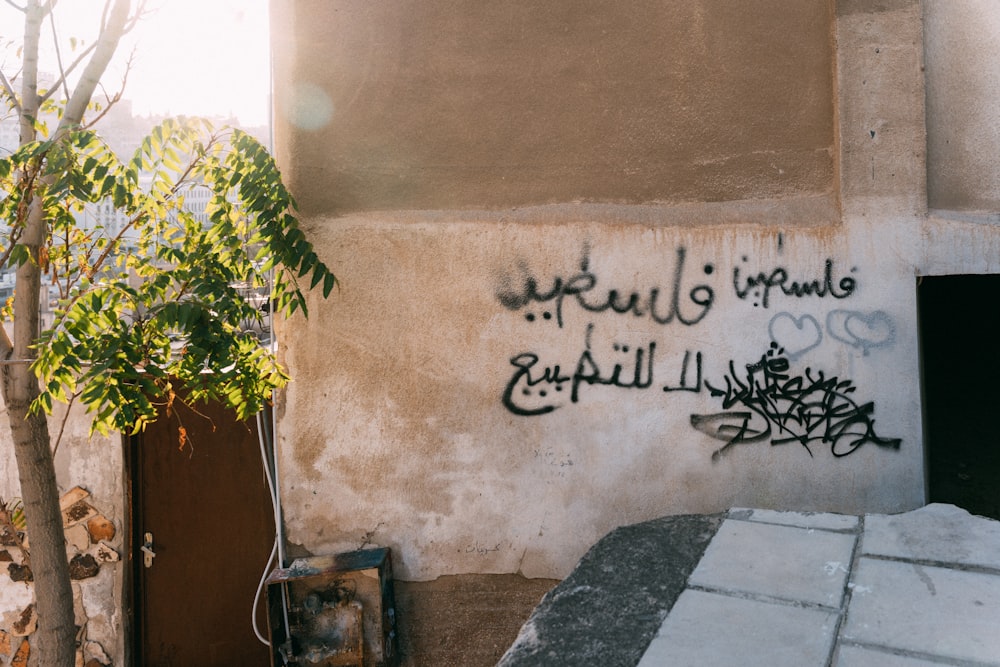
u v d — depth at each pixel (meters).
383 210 3.29
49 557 3.07
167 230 3.31
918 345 3.07
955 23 3.12
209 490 4.12
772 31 3.17
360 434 3.30
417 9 3.27
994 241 3.00
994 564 2.18
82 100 2.98
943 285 4.48
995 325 4.48
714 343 3.18
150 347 3.00
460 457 3.27
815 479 3.14
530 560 3.26
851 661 1.76
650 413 3.21
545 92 3.25
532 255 3.24
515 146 3.26
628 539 2.54
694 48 3.20
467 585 3.28
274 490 3.43
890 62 3.08
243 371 3.17
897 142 3.07
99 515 3.97
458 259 3.26
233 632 4.12
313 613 3.17
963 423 4.39
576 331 3.23
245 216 3.28
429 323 3.27
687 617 2.02
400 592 3.31
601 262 3.22
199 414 4.11
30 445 3.03
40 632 3.08
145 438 4.11
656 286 3.21
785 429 3.15
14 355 3.01
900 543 2.36
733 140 3.19
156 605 4.11
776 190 3.18
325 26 3.29
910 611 1.96
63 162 2.70
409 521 3.30
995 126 3.10
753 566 2.28
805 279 3.13
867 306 3.10
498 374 3.26
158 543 4.11
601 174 3.24
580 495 3.24
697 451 3.20
